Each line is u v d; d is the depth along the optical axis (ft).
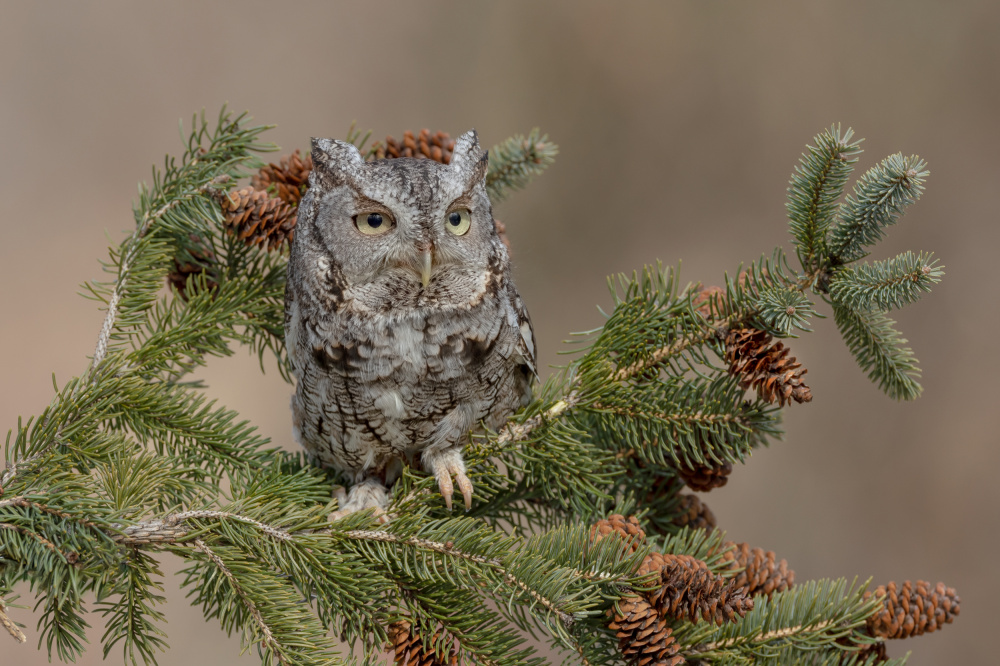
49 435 20.68
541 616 20.66
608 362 20.89
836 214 20.76
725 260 35.76
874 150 35.27
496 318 20.93
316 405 20.95
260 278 21.02
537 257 35.86
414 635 20.65
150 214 20.92
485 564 20.68
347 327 20.90
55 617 20.58
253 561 20.66
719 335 20.84
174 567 24.63
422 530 20.71
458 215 20.92
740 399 20.86
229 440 20.86
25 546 20.56
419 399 20.92
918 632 20.71
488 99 37.14
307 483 20.81
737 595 20.67
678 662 20.63
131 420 20.83
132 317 20.88
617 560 20.67
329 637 20.58
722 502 31.81
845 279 20.75
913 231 34.47
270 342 21.11
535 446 20.92
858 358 20.86
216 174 20.94
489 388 20.95
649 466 20.98
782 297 20.76
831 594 20.70
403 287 20.89
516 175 21.26
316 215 20.93
